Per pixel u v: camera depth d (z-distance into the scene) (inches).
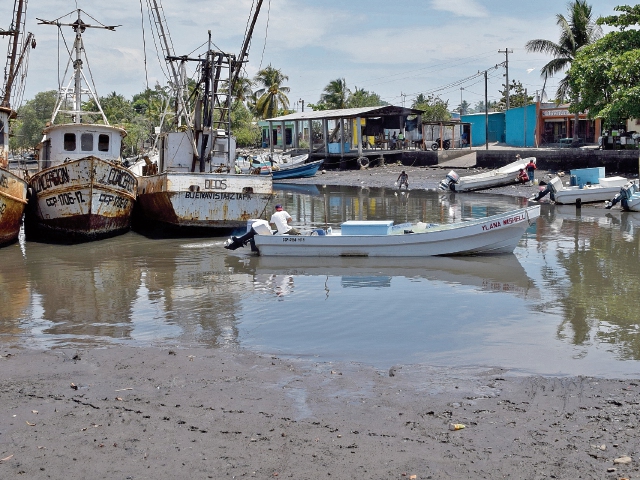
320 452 249.9
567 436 261.7
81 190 802.2
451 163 2190.0
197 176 861.2
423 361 370.9
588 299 521.0
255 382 329.4
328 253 713.0
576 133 2084.2
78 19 933.8
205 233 888.3
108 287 580.7
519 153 1825.8
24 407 296.0
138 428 272.1
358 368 353.4
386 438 262.4
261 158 2412.6
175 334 431.2
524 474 232.7
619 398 301.9
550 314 476.7
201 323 458.9
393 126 2438.5
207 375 339.9
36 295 550.6
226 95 981.8
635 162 1504.7
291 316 475.8
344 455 247.4
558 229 926.4
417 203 1362.0
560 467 237.0
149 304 516.1
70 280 613.3
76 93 941.8
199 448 253.8
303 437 263.3
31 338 420.8
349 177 2074.3
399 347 398.9
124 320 468.4
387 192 1657.2
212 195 868.6
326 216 1167.6
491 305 505.4
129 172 855.1
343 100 3331.7
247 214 891.4
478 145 2694.4
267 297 537.6
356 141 2352.4
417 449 252.4
